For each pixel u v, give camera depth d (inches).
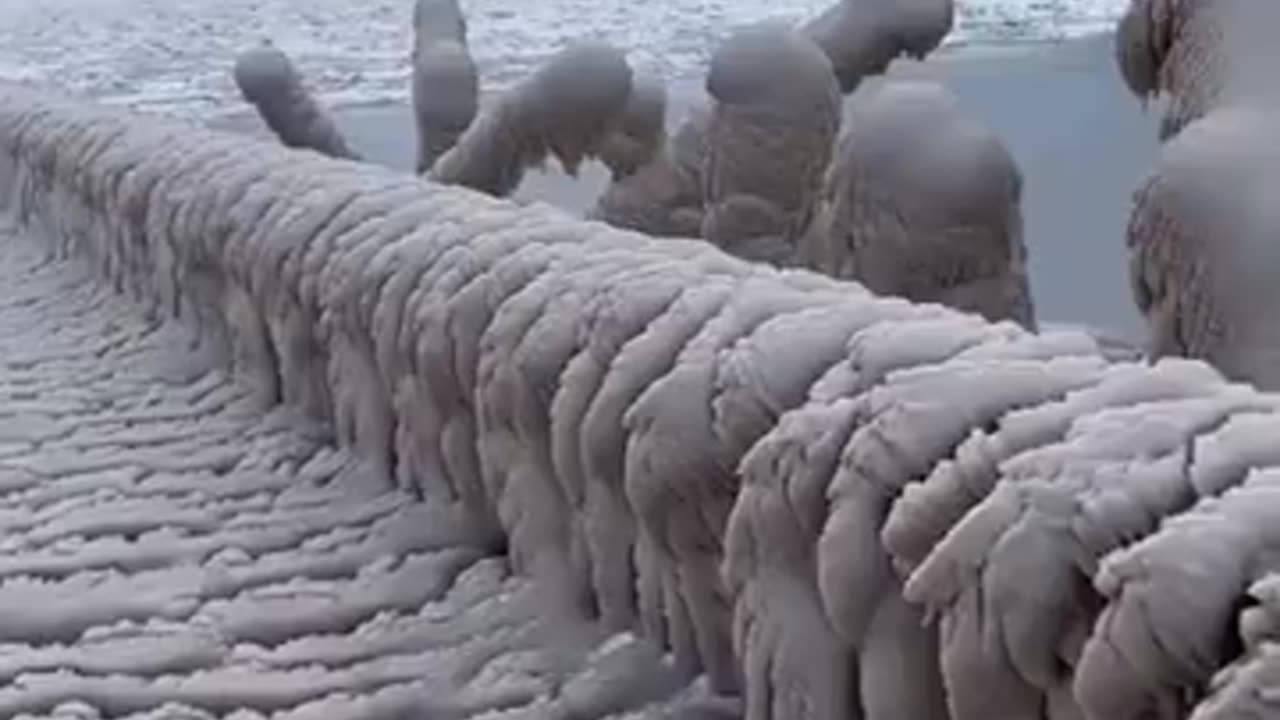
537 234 162.6
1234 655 63.6
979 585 75.2
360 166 239.1
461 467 164.9
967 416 87.7
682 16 1988.2
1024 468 76.0
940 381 90.1
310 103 465.1
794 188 254.8
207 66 1711.4
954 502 80.7
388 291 176.4
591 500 133.2
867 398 93.5
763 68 253.0
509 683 133.0
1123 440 75.1
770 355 106.5
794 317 109.7
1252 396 79.4
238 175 251.3
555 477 143.6
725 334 115.3
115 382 251.6
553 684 131.3
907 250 181.9
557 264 148.5
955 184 180.2
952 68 584.1
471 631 143.6
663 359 121.3
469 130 332.8
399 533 169.0
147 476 199.5
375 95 992.2
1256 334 125.9
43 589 161.6
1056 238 370.0
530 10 2180.1
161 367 257.4
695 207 323.3
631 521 129.4
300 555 167.5
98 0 2448.3
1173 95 158.7
